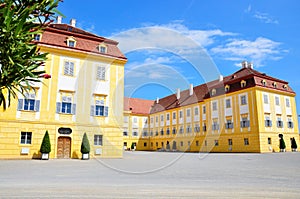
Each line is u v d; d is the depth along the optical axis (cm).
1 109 1422
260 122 2494
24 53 259
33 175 723
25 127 1459
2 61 254
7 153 1405
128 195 412
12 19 245
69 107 1554
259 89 2573
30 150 1458
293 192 444
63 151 1520
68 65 1585
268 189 473
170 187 492
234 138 2684
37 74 279
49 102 1522
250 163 1180
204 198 392
